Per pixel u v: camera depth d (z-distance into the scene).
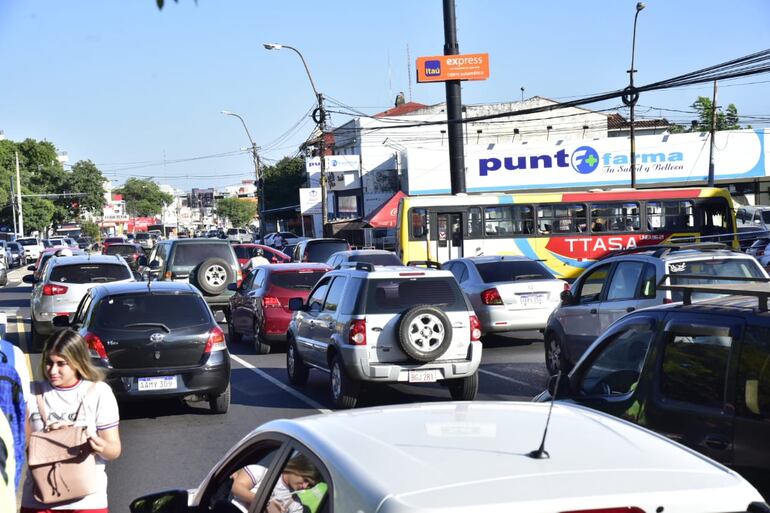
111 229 145.12
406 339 10.29
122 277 18.06
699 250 11.16
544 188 51.44
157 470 8.26
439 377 10.51
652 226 28.75
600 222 28.59
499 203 28.30
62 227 104.12
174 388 10.20
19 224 88.25
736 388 4.97
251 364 15.52
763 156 51.16
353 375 10.45
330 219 59.19
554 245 28.41
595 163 51.03
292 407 11.32
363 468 2.60
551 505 2.29
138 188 177.38
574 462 2.62
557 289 16.22
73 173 113.12
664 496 2.37
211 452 8.93
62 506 4.84
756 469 4.81
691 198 28.81
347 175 59.66
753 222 41.62
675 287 5.63
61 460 4.80
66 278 17.70
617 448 2.79
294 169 85.44
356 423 3.16
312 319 11.95
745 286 6.02
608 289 11.41
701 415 5.12
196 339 10.36
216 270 20.58
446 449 2.75
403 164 58.66
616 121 72.06
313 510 2.76
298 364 12.75
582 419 3.22
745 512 2.43
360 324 10.40
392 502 2.31
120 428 10.20
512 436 2.91
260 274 17.59
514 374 13.54
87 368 5.02
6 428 4.07
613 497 2.33
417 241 27.98
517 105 66.31
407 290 10.62
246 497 3.47
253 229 139.00
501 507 2.27
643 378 5.58
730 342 5.10
